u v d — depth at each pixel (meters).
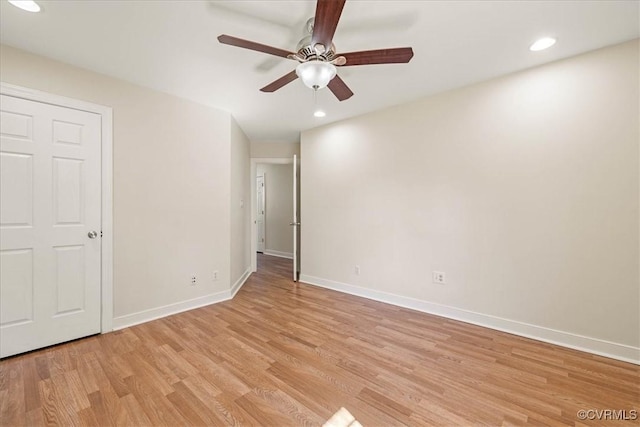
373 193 3.47
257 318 2.85
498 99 2.55
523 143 2.44
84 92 2.37
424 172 3.03
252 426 1.43
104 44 2.03
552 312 2.33
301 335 2.46
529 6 1.65
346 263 3.77
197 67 2.35
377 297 3.45
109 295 2.51
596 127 2.13
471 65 2.34
